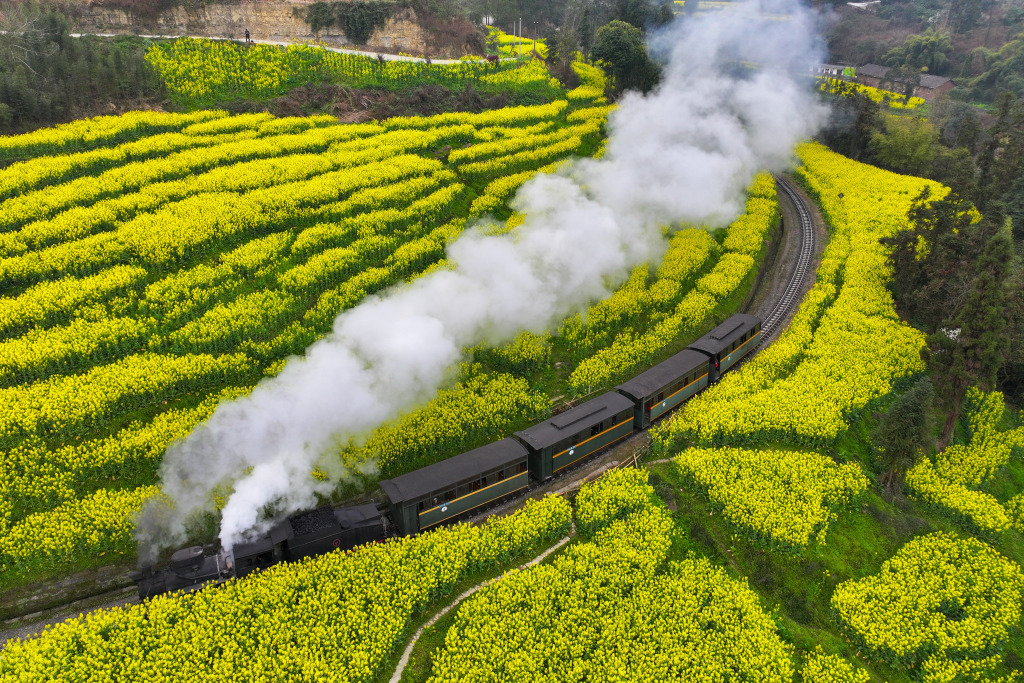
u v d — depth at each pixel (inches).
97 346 1539.1
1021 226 2453.2
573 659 1072.2
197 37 2876.5
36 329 1551.4
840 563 1305.4
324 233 2039.9
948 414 1644.9
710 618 1159.0
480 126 2851.9
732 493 1380.4
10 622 1137.4
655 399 1609.3
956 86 4864.7
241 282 1834.4
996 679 1162.0
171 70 2618.1
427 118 2795.3
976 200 2655.0
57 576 1186.6
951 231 2022.6
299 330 1695.4
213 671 999.6
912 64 5196.9
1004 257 1582.2
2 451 1321.4
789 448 1571.1
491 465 1325.0
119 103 2410.2
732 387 1704.0
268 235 2017.7
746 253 2447.1
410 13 3201.3
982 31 5511.8
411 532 1258.6
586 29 3900.1
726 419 1572.3
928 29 5433.1
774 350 1881.2
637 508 1373.0
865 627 1180.5
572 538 1331.2
